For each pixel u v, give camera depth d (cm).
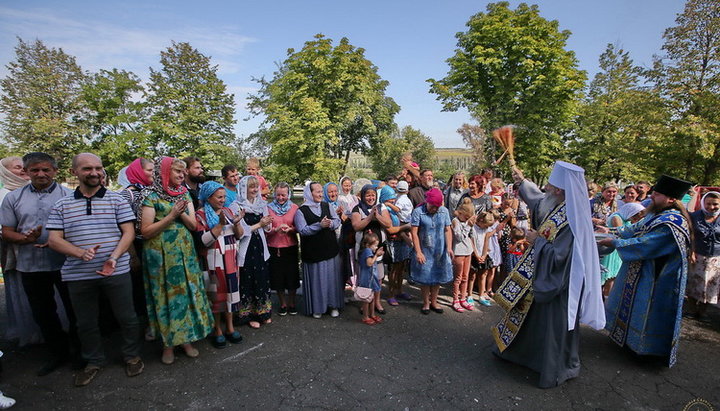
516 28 1703
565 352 319
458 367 347
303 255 452
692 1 1358
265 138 2570
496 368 346
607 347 396
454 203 613
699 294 462
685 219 342
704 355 380
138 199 336
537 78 1706
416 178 671
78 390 301
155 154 2419
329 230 449
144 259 328
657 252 344
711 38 1336
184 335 333
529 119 1748
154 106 2450
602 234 389
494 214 535
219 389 306
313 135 1969
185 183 433
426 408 287
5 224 313
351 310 488
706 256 456
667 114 1358
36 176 320
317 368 341
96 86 2627
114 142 2417
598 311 314
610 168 1834
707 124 1252
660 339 349
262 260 426
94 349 316
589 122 1869
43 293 321
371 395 302
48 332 326
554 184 316
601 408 291
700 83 1355
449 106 1875
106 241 298
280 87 2309
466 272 489
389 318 462
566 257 303
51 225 283
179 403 288
